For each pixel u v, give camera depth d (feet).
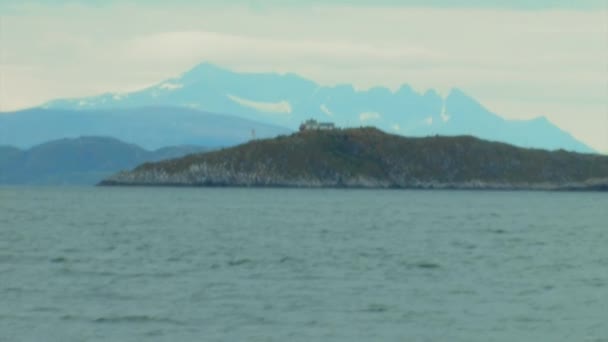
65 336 653.30
